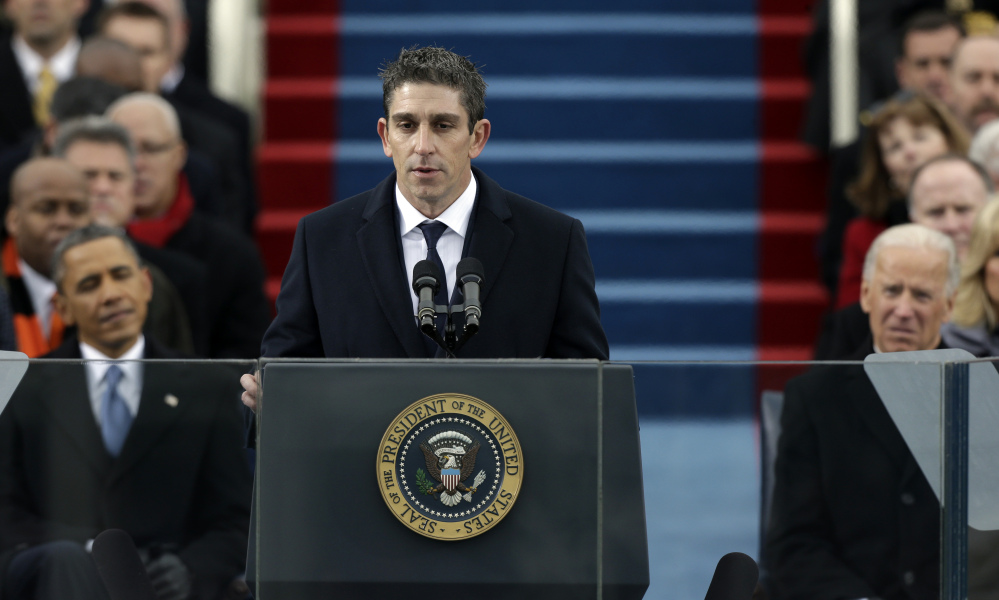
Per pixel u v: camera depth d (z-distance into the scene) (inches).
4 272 636.1
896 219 760.3
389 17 1135.6
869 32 1019.9
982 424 377.1
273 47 1112.2
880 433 376.8
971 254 573.0
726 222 1018.1
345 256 424.8
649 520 366.6
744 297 964.0
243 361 379.2
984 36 837.2
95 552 376.2
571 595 355.9
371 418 357.7
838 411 375.6
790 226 1003.3
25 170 631.8
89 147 676.7
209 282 725.3
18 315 631.2
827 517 373.4
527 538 355.9
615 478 359.3
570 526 356.8
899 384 378.0
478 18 1136.8
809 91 1065.5
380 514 355.3
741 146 1068.5
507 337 413.1
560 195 1037.2
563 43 1103.0
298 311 425.4
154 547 377.4
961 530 374.9
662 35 1104.2
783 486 372.8
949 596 375.2
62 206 629.9
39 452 377.4
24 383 377.4
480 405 359.3
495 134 1072.2
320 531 354.0
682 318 964.6
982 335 571.5
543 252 425.1
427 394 359.3
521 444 358.3
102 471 377.4
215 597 376.2
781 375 373.7
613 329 965.8
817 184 1037.2
